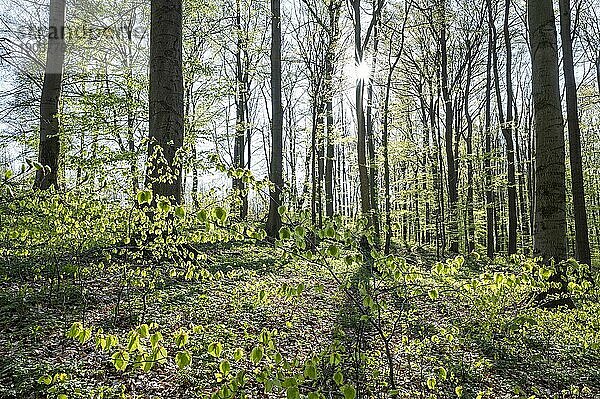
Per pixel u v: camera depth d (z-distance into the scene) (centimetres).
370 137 2409
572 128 1246
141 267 691
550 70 899
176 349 530
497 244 3048
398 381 487
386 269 362
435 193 2252
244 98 2275
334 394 349
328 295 848
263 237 357
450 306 707
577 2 1892
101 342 259
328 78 1827
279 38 1694
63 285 679
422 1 2031
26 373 428
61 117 1148
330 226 318
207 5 1641
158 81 912
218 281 858
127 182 632
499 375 542
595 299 723
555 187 877
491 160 2219
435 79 2350
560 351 601
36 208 547
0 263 715
